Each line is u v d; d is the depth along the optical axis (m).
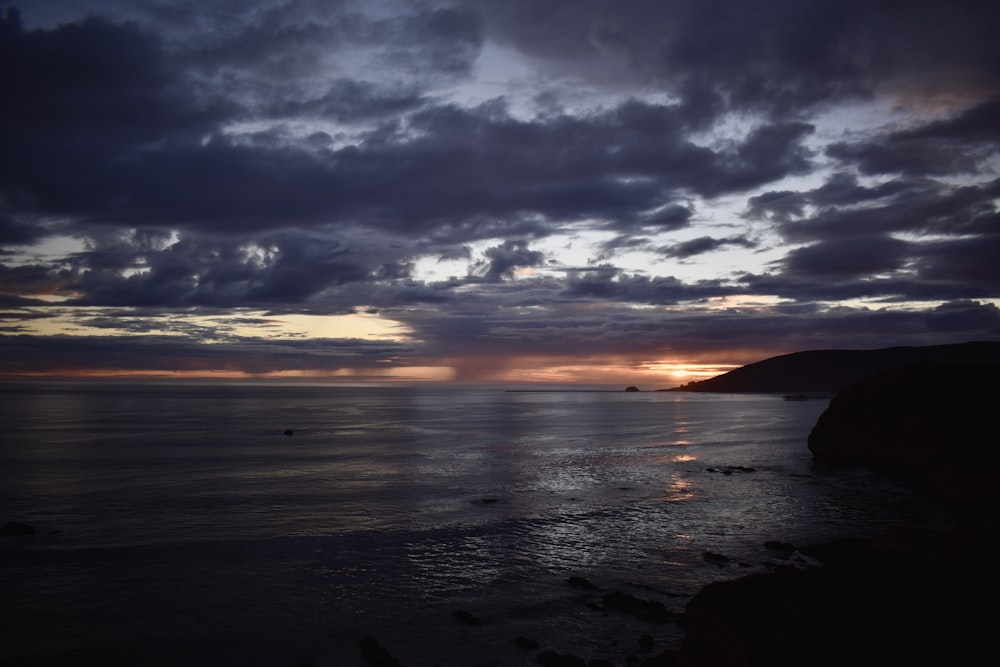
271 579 19.73
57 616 16.66
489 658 14.40
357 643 15.23
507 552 22.77
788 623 10.65
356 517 28.09
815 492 34.47
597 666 13.70
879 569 13.23
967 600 11.25
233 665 14.09
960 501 30.52
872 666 9.42
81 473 40.62
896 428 41.22
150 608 17.28
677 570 20.67
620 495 33.72
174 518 27.67
